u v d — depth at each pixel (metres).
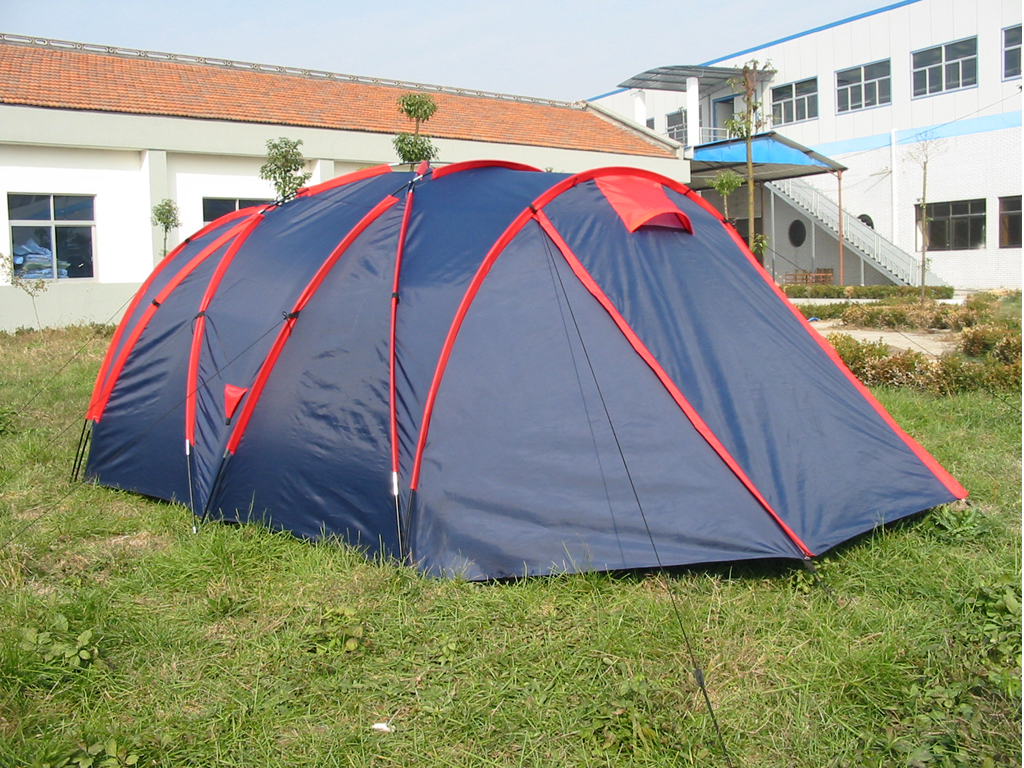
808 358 5.05
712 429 4.34
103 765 2.77
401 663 3.41
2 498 5.47
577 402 4.36
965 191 25.56
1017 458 6.11
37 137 16.19
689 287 4.89
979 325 13.79
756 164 25.66
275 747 2.91
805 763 2.80
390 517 4.36
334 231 5.23
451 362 4.47
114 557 4.51
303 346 4.88
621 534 4.12
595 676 3.29
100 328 16.09
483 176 5.55
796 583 4.04
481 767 2.81
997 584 3.83
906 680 3.22
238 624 3.76
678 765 2.79
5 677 3.20
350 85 23.48
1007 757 2.76
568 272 4.68
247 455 4.92
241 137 18.48
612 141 25.67
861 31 28.00
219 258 5.74
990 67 24.73
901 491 4.70
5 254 16.41
